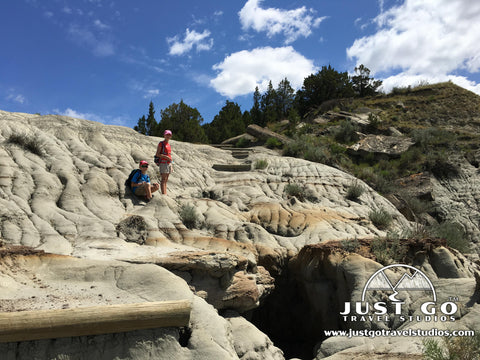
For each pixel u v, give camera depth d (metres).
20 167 10.85
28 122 14.46
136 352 5.40
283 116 38.06
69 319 5.21
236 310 7.91
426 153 23.73
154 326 5.59
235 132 33.38
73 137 13.89
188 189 14.27
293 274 10.13
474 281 7.76
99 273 6.99
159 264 7.52
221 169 17.22
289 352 9.24
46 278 6.72
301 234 11.49
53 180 10.94
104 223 9.66
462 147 25.19
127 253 8.21
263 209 12.76
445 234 12.21
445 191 20.62
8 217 8.75
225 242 10.22
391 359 6.05
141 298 6.32
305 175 16.31
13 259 6.68
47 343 5.17
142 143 15.98
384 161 22.91
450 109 33.22
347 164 21.48
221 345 5.86
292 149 21.78
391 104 35.12
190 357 5.57
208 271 7.72
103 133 15.26
